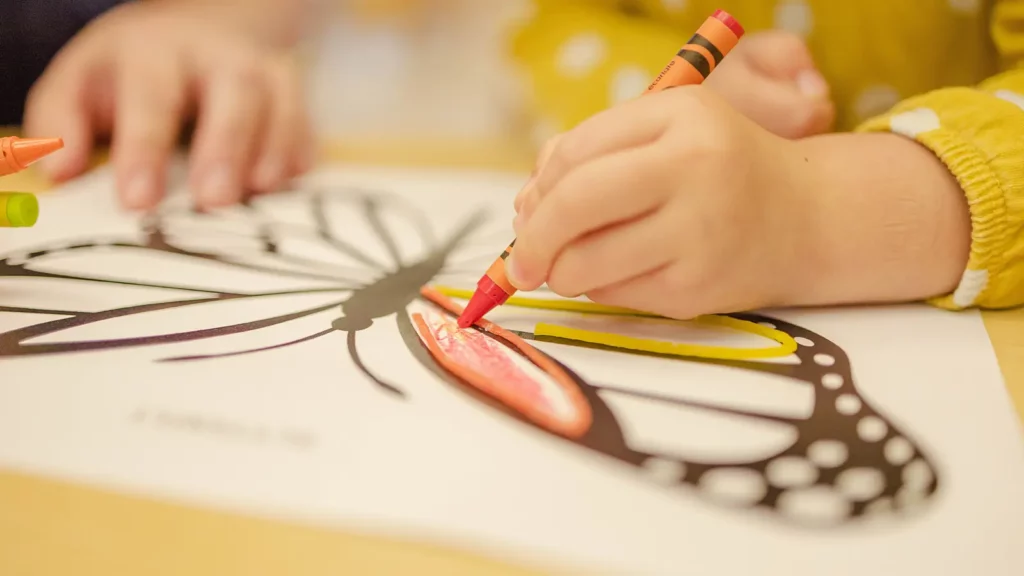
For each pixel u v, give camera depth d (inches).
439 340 12.4
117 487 8.8
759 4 24.0
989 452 9.6
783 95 17.9
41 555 7.9
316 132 25.4
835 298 13.7
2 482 8.9
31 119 22.7
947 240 13.4
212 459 9.2
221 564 7.8
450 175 22.6
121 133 21.1
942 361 11.9
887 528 8.3
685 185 11.4
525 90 27.0
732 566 7.7
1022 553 7.9
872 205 13.3
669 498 8.7
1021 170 13.2
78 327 12.7
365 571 7.7
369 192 21.3
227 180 20.6
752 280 12.4
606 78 24.5
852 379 11.3
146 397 10.5
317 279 15.2
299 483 8.8
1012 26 18.7
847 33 22.8
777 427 10.1
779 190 12.5
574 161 11.9
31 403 10.4
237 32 26.0
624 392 10.9
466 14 41.1
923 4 21.5
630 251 11.6
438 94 33.0
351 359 11.7
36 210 13.5
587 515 8.4
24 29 27.0
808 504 8.6
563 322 13.1
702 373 11.5
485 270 15.8
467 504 8.5
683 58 13.4
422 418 10.1
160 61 22.7
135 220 18.9
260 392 10.7
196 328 12.8
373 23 40.5
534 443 9.6
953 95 14.7
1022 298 13.8
